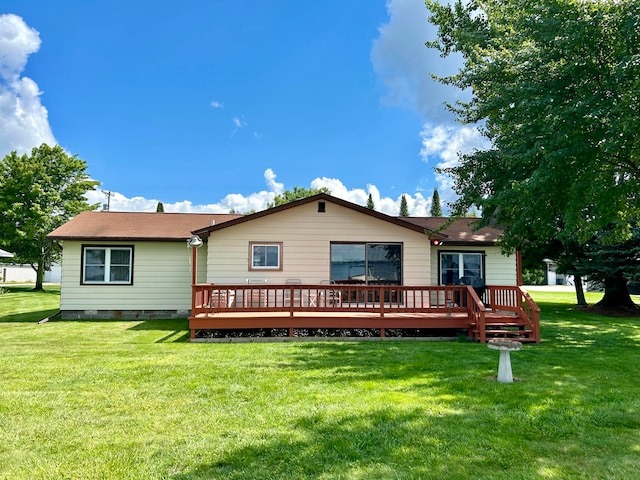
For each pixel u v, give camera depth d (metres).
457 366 6.15
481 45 13.03
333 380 5.32
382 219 11.32
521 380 5.33
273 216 11.27
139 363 6.25
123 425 3.77
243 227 11.23
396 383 5.17
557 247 15.52
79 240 12.45
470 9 14.67
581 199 8.31
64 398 4.54
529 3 9.01
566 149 7.84
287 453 3.18
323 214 11.34
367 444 3.34
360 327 8.96
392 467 2.96
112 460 3.08
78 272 12.52
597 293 25.91
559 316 13.56
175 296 12.80
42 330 10.12
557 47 8.26
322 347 7.77
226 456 3.14
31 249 24.08
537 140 8.66
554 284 43.59
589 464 3.02
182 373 5.64
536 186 8.31
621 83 7.68
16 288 26.02
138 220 14.32
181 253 12.91
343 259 11.32
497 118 10.26
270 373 5.67
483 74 10.15
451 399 4.50
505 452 3.21
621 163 9.12
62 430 3.65
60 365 6.09
